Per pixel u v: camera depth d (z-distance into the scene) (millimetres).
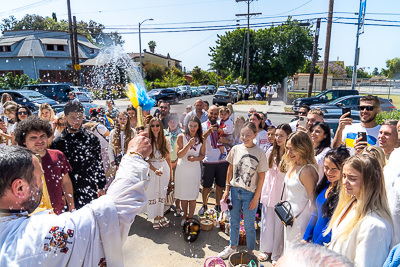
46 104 3682
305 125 3707
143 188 1084
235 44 27406
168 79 34812
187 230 3127
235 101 23375
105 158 3758
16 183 854
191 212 3375
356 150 2488
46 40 25891
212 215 3580
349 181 1485
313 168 2217
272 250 2840
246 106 19719
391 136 2408
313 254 590
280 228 2732
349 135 3184
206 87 37406
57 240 820
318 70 47312
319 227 1949
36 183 932
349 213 1571
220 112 4406
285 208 2281
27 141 1907
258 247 3127
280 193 2730
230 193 3090
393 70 48656
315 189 2174
